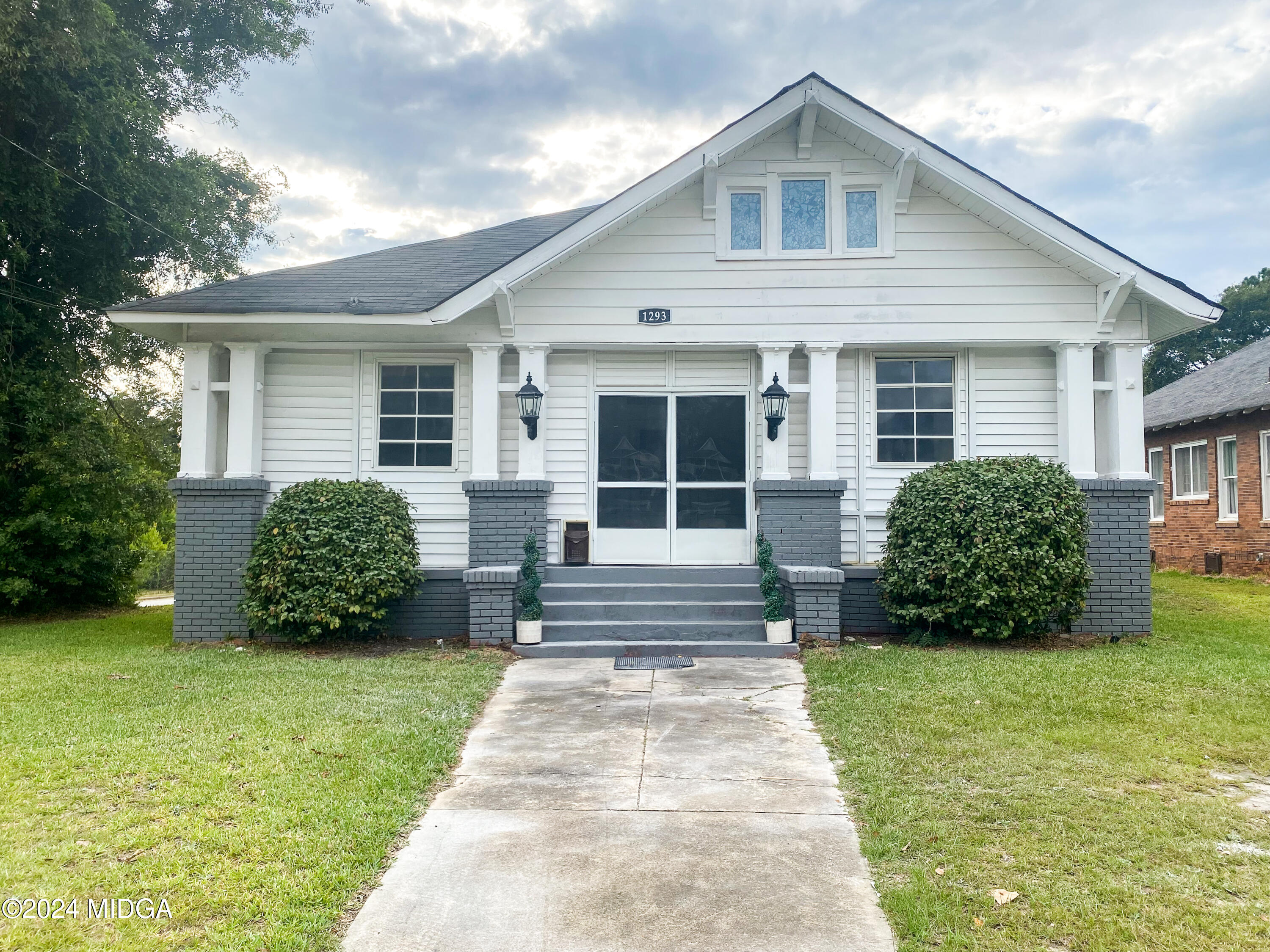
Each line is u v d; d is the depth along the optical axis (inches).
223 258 767.1
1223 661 311.1
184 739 221.1
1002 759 205.8
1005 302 392.8
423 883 148.7
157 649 372.2
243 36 703.1
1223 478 738.8
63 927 130.2
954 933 128.8
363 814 173.5
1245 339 1561.3
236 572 391.9
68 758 204.4
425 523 417.1
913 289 396.2
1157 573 781.3
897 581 352.8
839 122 391.2
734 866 154.9
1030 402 406.3
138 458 697.6
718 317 400.8
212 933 128.9
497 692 284.8
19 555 491.2
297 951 124.7
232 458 398.0
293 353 419.2
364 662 329.1
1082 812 173.8
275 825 166.9
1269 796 184.2
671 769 207.5
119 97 513.0
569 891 145.6
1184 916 133.2
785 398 394.6
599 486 418.6
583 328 401.4
